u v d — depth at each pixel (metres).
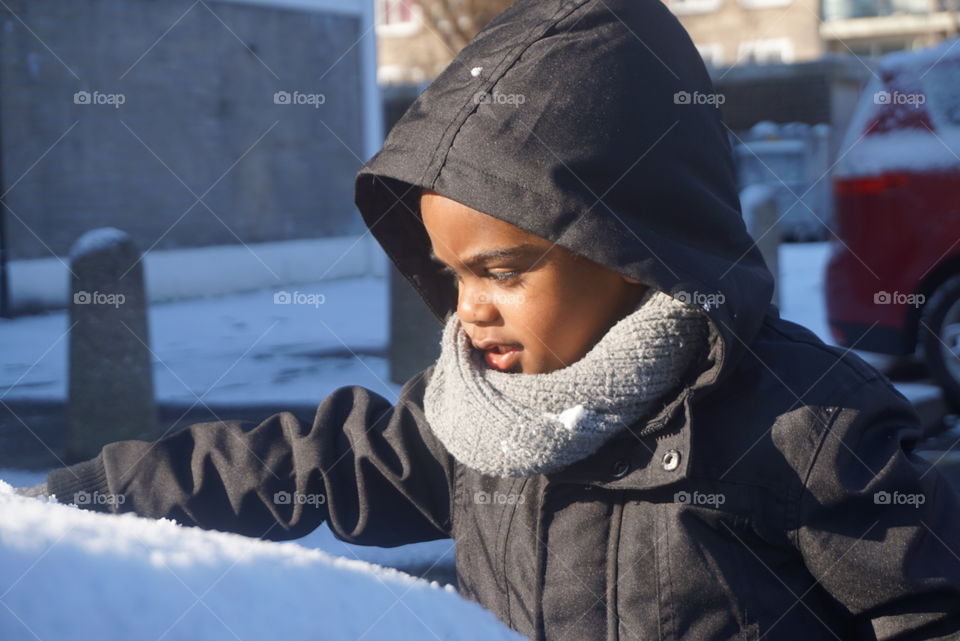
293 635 0.46
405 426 1.45
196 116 10.70
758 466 1.21
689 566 1.22
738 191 1.39
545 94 1.22
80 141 9.77
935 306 5.32
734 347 1.23
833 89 21.33
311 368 6.57
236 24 11.02
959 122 5.33
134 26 10.14
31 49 9.44
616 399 1.20
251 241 11.18
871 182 5.45
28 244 9.43
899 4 29.38
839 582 1.18
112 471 1.44
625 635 1.24
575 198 1.18
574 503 1.30
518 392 1.24
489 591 1.39
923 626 1.15
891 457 1.19
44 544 0.47
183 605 0.45
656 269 1.17
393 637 0.50
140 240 10.21
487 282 1.26
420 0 18.19
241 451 1.44
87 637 0.42
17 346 7.66
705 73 1.38
